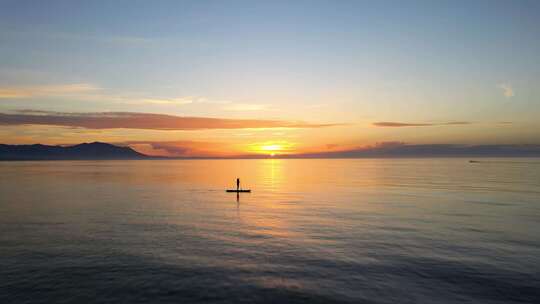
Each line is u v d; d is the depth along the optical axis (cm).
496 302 1678
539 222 3522
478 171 14925
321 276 1992
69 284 1861
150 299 1689
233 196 5803
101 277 1958
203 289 1805
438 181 9169
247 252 2450
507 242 2730
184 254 2397
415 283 1897
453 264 2202
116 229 3161
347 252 2453
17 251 2447
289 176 12162
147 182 8769
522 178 10162
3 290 1784
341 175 12694
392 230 3150
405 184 8294
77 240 2758
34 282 1886
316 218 3750
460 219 3681
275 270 2088
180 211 4191
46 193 6053
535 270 2094
